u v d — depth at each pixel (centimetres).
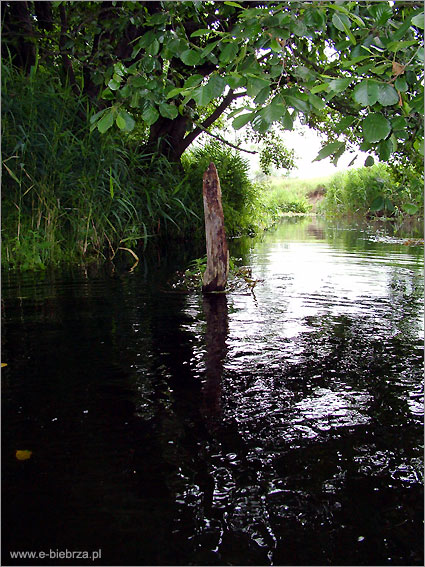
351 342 323
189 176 1118
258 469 180
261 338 332
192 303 438
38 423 212
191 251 843
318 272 608
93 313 396
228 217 1234
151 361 287
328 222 1784
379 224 1605
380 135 178
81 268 632
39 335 334
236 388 249
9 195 654
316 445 196
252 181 1438
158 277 570
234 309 415
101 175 747
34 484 170
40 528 150
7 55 884
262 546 143
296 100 192
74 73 888
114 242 827
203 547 143
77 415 219
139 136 1087
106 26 532
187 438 201
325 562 138
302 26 215
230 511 158
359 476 176
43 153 676
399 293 482
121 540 145
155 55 254
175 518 154
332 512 158
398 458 187
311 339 330
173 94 214
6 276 564
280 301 448
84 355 295
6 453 188
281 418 218
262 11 213
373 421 216
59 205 677
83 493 166
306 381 259
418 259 729
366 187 1895
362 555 141
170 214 993
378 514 157
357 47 221
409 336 337
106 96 266
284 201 2698
